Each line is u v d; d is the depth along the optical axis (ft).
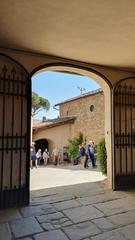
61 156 50.83
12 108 13.75
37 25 10.80
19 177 13.65
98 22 10.54
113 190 16.60
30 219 11.22
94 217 11.43
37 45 13.05
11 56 13.69
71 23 10.63
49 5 9.24
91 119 47.26
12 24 10.69
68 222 10.85
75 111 53.21
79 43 12.78
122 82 17.92
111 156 17.30
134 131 18.24
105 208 12.69
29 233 9.76
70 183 19.43
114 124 17.22
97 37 12.03
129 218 11.30
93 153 32.89
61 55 14.61
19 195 13.43
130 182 17.54
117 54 14.42
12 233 9.76
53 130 51.52
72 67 15.62
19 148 13.83
